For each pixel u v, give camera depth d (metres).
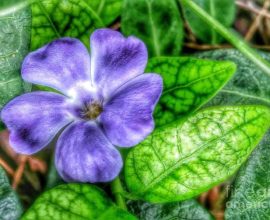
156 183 0.17
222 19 0.21
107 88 0.17
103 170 0.16
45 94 0.17
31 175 0.20
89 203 0.16
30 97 0.16
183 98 0.17
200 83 0.17
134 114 0.16
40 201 0.16
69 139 0.16
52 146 0.20
